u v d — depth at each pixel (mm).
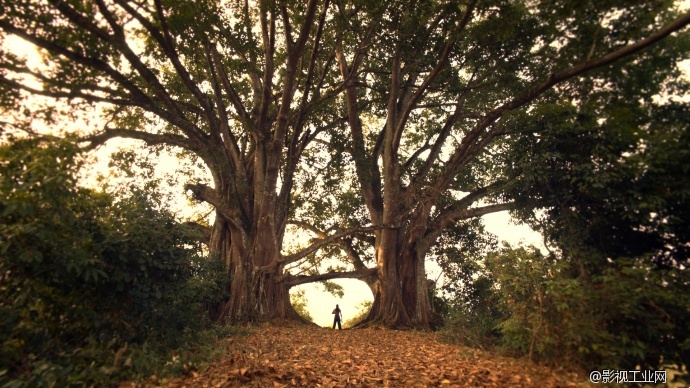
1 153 6312
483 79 15281
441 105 18312
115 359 5898
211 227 19703
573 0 8227
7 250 5434
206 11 11805
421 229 18906
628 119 9008
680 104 8938
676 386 5246
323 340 12320
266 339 11250
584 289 7738
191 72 16828
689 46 9445
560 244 10648
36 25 9773
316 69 18438
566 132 10719
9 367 5223
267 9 13664
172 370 6301
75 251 6090
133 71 13570
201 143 15477
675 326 6547
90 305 6754
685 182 8328
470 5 11016
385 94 18422
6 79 10008
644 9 8523
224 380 5895
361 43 14766
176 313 8328
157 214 8031
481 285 19547
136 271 7230
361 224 22938
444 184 16703
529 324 7926
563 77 9703
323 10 13234
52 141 6852
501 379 6500
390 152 17844
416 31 13289
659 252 9109
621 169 9133
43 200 5832
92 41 10594
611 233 9805
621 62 9180
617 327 6855
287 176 18047
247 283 16516
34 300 6180
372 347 11047
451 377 6848
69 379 5180
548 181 11172
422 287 18875
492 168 18797
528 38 11641
